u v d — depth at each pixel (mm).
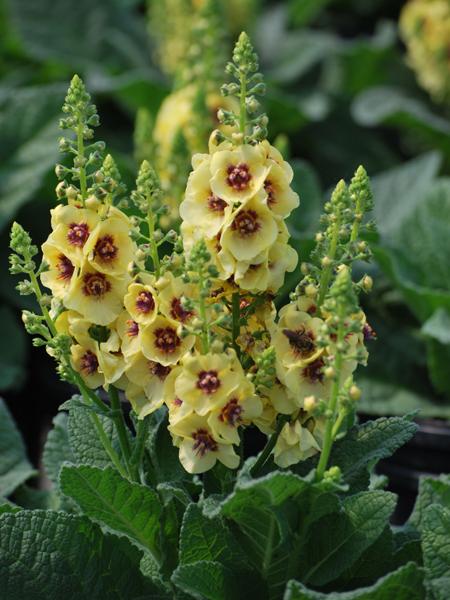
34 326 686
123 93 1848
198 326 646
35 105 1521
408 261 1357
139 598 745
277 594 721
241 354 696
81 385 694
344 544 697
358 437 712
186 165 1151
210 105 1307
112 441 772
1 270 1454
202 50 1347
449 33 1775
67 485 701
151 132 1261
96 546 743
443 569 707
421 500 785
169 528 737
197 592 685
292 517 684
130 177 1368
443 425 1187
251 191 649
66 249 665
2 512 775
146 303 661
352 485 727
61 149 684
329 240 685
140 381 676
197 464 662
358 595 650
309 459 719
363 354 643
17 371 1363
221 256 649
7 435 946
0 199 1439
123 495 708
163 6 1808
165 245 1109
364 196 681
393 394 1252
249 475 676
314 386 664
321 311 674
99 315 667
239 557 704
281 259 665
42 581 725
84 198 681
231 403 656
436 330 1182
